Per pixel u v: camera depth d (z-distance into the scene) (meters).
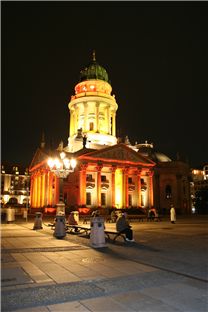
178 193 79.69
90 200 63.59
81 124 78.81
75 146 72.12
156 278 9.34
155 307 6.87
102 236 16.33
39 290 8.09
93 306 6.93
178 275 9.76
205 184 113.25
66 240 19.45
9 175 116.62
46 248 15.70
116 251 14.83
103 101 78.19
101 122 78.75
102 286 8.46
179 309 6.75
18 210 75.81
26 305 6.99
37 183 75.75
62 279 9.20
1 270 10.41
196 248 15.95
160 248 15.93
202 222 43.53
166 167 81.69
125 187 67.31
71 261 12.09
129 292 7.93
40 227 28.66
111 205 65.38
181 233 25.11
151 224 38.84
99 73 84.12
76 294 7.75
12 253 14.02
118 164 67.06
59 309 6.75
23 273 9.96
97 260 12.34
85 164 61.78
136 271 10.30
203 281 9.03
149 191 72.25
